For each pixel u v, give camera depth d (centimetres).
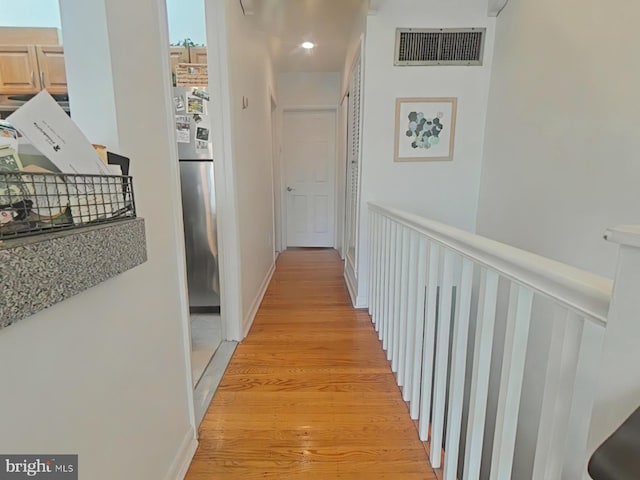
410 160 256
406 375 160
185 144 238
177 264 120
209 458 129
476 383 95
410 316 154
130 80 90
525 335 77
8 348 53
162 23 109
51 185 60
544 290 67
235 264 214
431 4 235
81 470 70
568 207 170
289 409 156
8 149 56
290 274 381
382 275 214
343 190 425
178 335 121
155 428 104
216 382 176
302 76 462
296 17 285
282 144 487
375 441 138
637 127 133
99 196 71
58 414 64
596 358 109
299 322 252
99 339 76
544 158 187
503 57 227
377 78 245
